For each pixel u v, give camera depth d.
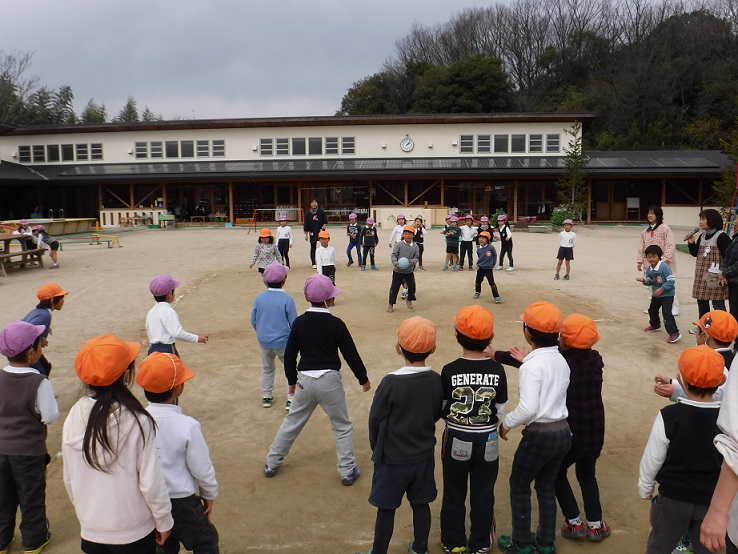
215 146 37.25
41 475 3.98
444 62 75.56
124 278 15.16
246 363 8.17
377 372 7.64
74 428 2.75
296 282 14.40
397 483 3.61
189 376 3.28
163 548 3.25
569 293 12.79
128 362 2.78
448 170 33.34
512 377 7.36
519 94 69.94
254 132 37.00
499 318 10.57
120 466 2.70
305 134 36.75
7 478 3.91
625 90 56.00
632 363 8.01
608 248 21.94
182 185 37.22
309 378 4.68
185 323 10.44
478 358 3.74
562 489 4.06
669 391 3.85
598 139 52.50
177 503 3.16
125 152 37.59
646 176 33.19
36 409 3.89
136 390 7.24
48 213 37.91
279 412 6.45
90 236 27.70
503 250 16.28
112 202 37.28
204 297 12.63
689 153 36.44
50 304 5.66
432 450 3.68
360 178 33.88
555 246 22.72
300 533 4.17
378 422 3.64
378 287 13.81
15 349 3.81
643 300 12.04
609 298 12.26
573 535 4.06
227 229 32.84
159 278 5.71
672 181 35.22
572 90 62.31
